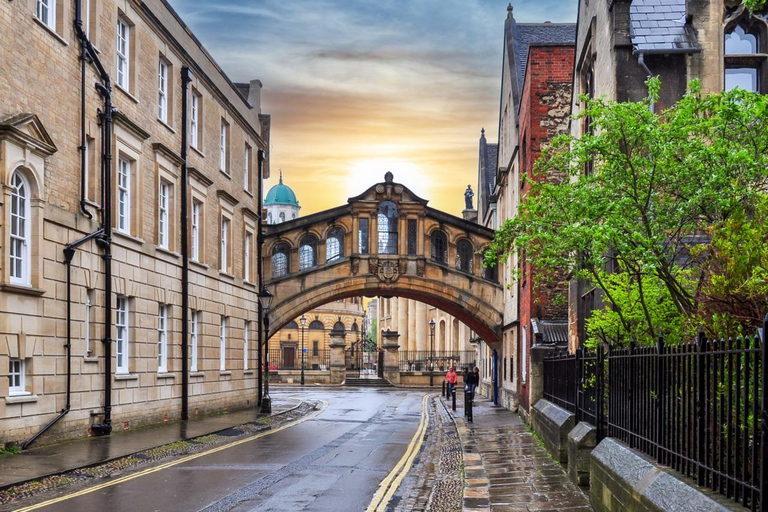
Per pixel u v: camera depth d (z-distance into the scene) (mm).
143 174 21453
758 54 16484
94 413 18172
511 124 33562
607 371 11352
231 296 29750
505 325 35156
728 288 7797
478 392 49656
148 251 21594
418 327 73438
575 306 21172
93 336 18297
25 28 15508
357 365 74625
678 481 6645
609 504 8406
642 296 11523
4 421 14594
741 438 6551
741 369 6527
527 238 13109
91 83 18484
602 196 12117
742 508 5566
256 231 34156
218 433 20656
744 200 11102
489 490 11328
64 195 17047
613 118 11961
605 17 17266
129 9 20719
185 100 24656
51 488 11586
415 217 37594
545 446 16625
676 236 12992
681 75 16359
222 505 10266
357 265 36875
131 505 10203
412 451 17312
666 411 7543
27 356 15344
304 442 18891
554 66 26438
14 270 15297
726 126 11648
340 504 10484
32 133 15461
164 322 23297
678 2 17406
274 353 75812
